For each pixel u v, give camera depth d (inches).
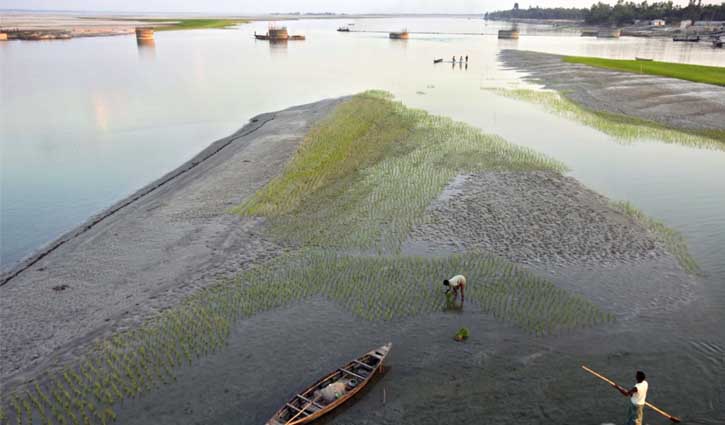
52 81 3201.3
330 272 880.9
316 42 6904.5
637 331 711.7
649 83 2829.7
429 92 2775.6
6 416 582.6
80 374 650.2
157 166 1561.3
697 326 721.0
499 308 768.9
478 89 2878.9
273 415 564.1
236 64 4242.1
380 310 770.2
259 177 1386.6
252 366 656.4
